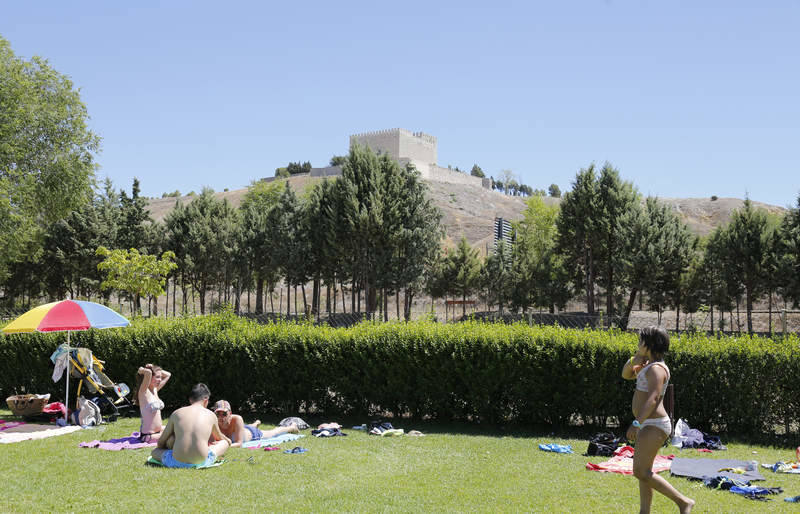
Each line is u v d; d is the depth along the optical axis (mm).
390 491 6418
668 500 6074
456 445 9117
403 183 38469
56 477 6945
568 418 10492
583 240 38312
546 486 6680
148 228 46875
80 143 36750
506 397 10742
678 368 9922
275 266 44156
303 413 11938
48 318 10656
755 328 32938
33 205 34906
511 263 42438
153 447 8695
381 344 11352
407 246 38000
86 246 44125
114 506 5797
